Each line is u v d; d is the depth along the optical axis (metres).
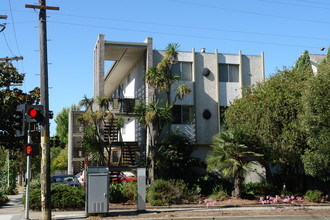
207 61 29.91
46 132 15.26
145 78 27.30
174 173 25.61
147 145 27.47
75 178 28.47
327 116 18.62
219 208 18.72
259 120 22.64
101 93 27.41
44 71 15.44
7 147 26.75
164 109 24.55
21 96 25.97
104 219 15.42
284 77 23.91
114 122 27.09
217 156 21.38
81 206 18.38
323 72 19.62
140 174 17.55
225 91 30.09
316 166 19.62
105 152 31.22
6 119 25.02
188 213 16.78
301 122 20.23
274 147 22.06
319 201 21.42
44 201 14.93
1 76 26.20
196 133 28.66
